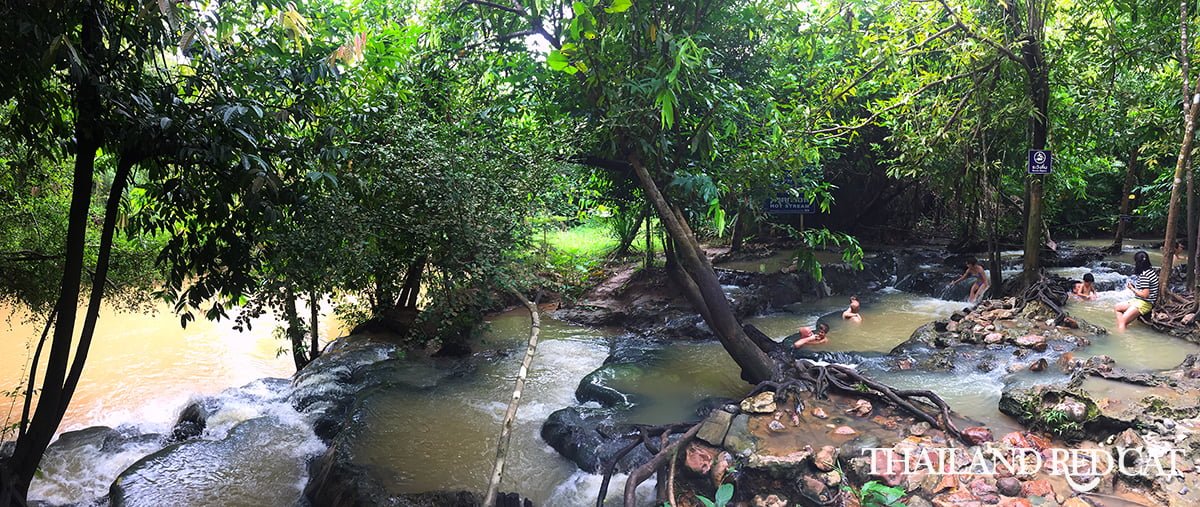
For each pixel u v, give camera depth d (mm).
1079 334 8203
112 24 3883
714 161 7406
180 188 4359
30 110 4008
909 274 14500
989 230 11016
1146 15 9148
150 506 5785
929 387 6715
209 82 4309
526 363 4875
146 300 8703
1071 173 15906
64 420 8617
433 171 5352
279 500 5961
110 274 8062
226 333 12844
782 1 7938
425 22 7820
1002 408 5840
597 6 5961
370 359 9070
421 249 5711
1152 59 9375
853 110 13734
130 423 8305
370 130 5441
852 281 13984
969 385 6746
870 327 10430
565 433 6273
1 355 10672
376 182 5293
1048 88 9742
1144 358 7176
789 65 9531
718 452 5156
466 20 7473
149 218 4824
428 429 6680
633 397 7191
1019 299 9797
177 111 4113
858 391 5996
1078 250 15672
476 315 9141
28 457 4418
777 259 14898
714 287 6824
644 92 5980
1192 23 8664
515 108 7090
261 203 4262
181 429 7680
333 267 5414
